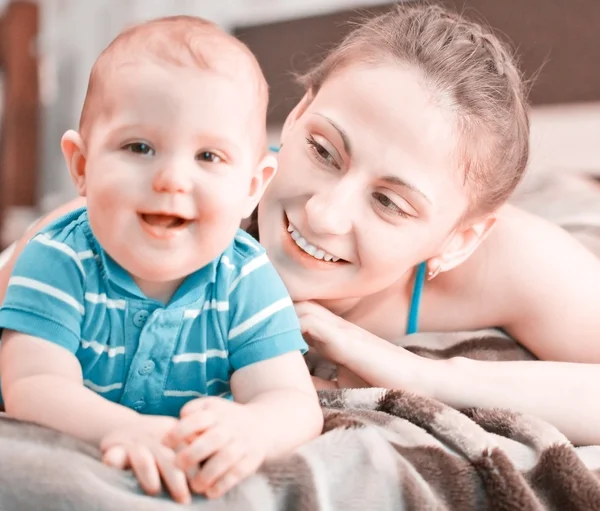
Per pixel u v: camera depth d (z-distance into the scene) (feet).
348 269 3.06
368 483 2.11
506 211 3.80
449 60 3.02
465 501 2.28
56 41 10.02
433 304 3.62
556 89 6.26
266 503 1.94
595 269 3.60
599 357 3.54
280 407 2.18
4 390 2.18
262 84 2.18
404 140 2.86
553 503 2.40
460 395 3.04
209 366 2.42
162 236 2.01
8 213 8.84
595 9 6.06
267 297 2.44
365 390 2.81
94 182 2.01
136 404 2.35
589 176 6.21
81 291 2.24
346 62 3.12
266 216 3.13
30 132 8.96
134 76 1.96
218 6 8.30
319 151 3.02
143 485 1.84
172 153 1.97
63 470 1.80
